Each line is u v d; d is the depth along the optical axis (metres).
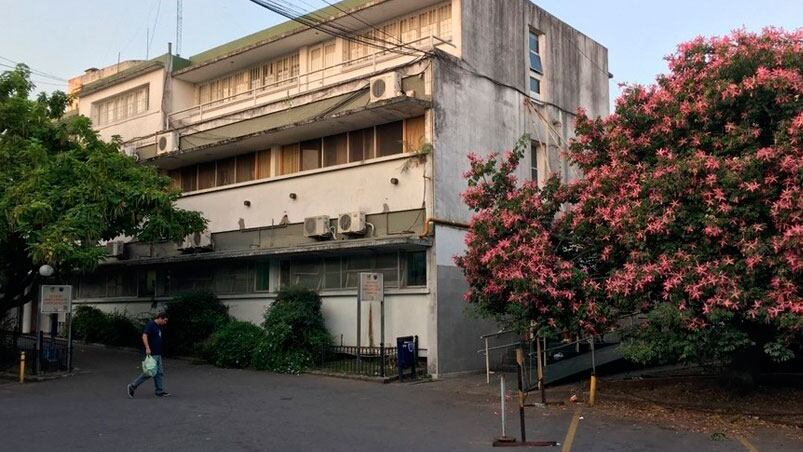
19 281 19.42
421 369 17.02
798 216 9.75
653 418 11.30
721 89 10.78
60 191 16.62
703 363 14.88
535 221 12.80
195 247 22.55
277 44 22.75
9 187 16.17
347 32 21.56
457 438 9.86
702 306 10.46
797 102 10.41
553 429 10.46
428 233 17.00
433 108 17.39
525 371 15.84
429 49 18.12
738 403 12.18
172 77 25.70
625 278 10.95
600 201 11.93
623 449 9.16
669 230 10.64
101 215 16.69
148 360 13.59
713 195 10.41
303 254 19.69
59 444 9.30
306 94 19.75
